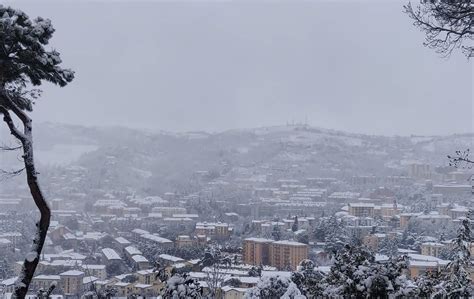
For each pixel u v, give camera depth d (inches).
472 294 317.1
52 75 318.0
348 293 302.0
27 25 299.3
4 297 954.7
